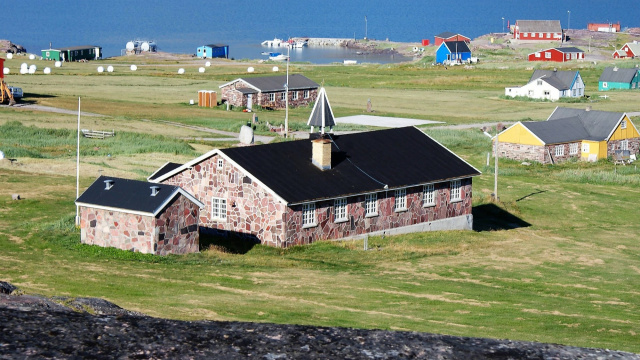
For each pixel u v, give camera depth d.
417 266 52.50
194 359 11.91
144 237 50.50
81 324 12.95
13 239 53.66
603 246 64.94
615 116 113.94
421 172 65.12
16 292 24.11
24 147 99.69
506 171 100.19
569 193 88.69
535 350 12.36
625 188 93.31
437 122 138.88
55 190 71.81
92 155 96.50
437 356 12.07
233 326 13.06
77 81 183.00
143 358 11.91
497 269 53.00
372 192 60.56
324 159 60.56
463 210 68.62
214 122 131.88
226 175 58.38
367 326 34.28
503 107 162.88
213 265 48.97
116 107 144.38
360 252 55.94
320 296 41.19
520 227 73.62
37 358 11.70
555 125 111.56
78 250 51.19
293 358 11.93
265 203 56.78
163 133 117.56
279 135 121.19
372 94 180.12
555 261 56.84
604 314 41.16
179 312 34.91
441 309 39.72
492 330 35.38
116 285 41.31
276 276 46.31
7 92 137.62
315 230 58.22
